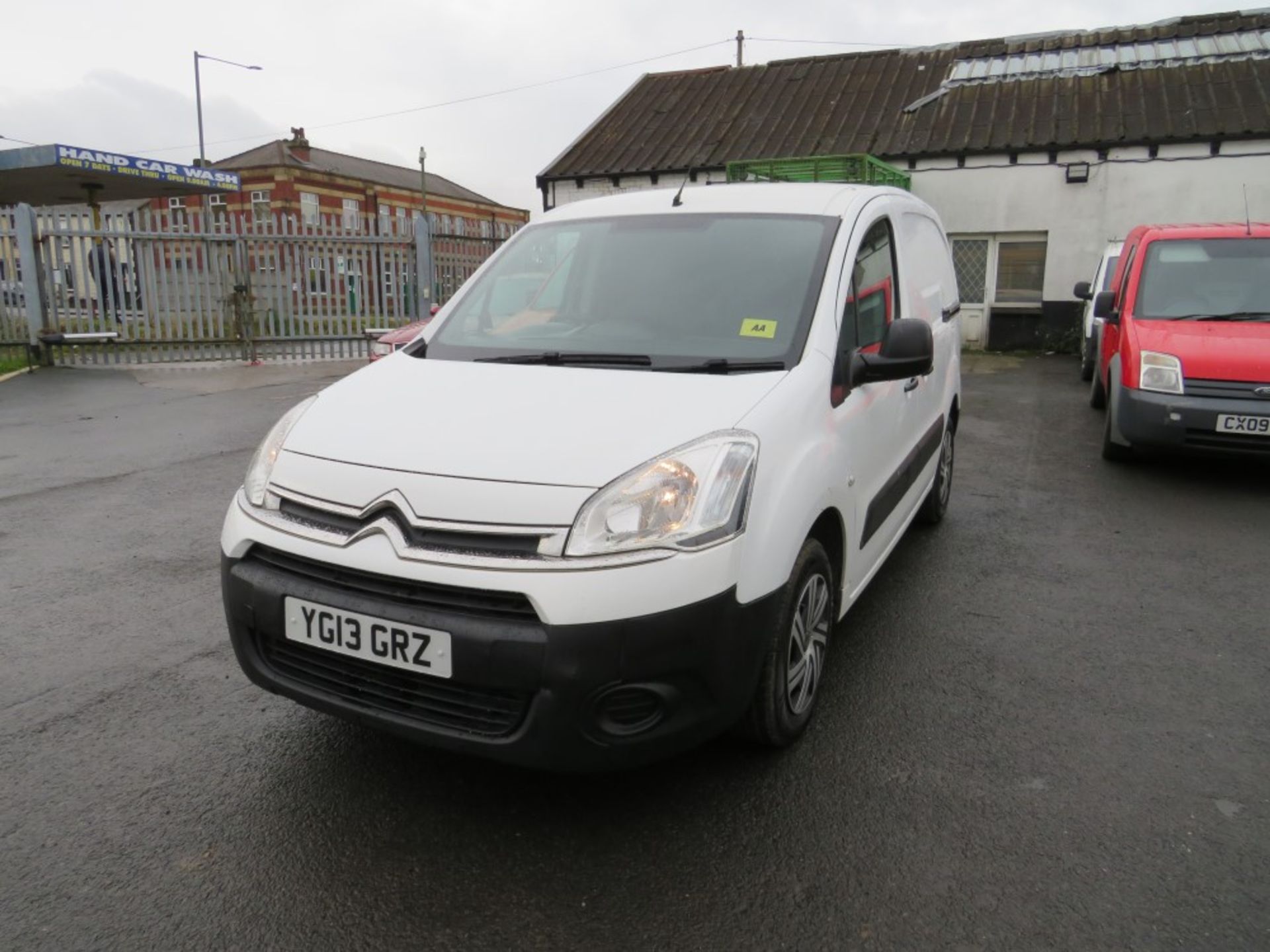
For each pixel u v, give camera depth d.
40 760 3.02
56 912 2.33
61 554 5.06
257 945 2.23
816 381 3.06
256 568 2.72
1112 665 3.77
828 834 2.65
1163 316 7.20
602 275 3.70
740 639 2.57
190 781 2.90
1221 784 2.92
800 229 3.65
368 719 2.59
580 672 2.35
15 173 15.45
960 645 3.95
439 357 3.47
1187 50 17.22
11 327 13.54
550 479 2.46
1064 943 2.23
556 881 2.45
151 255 13.55
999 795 2.84
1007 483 6.80
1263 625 4.20
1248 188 14.59
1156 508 6.10
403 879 2.46
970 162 15.98
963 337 16.58
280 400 10.45
